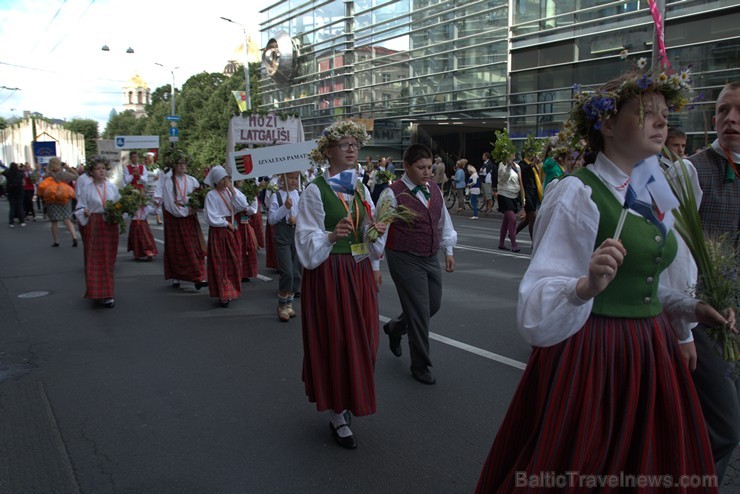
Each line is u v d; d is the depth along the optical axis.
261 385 4.41
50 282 8.50
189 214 7.73
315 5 31.83
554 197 1.83
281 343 5.45
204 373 4.68
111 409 4.00
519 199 10.41
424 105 25.23
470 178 17.09
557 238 1.79
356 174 3.52
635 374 1.78
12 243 13.00
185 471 3.18
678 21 15.62
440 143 27.23
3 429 3.71
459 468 3.16
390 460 3.26
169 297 7.48
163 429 3.69
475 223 15.41
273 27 36.09
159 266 9.92
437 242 4.34
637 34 16.83
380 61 27.61
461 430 3.60
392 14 26.64
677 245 1.92
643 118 1.73
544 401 1.85
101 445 3.48
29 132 59.75
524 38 20.36
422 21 25.02
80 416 3.89
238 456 3.34
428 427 3.64
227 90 43.62
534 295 1.72
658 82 1.76
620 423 1.77
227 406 4.04
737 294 1.90
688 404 1.84
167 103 54.53
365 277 3.48
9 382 4.52
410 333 4.34
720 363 2.26
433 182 4.37
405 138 26.77
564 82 19.27
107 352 5.23
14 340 5.62
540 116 20.22
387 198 4.10
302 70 33.56
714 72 15.02
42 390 4.35
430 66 24.84
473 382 4.33
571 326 1.69
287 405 4.05
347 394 3.36
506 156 10.17
